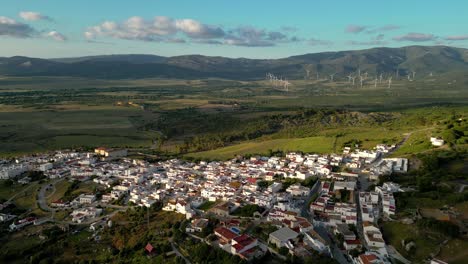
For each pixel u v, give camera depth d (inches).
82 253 7003.0
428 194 7194.9
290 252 5748.0
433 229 5816.9
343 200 7834.6
